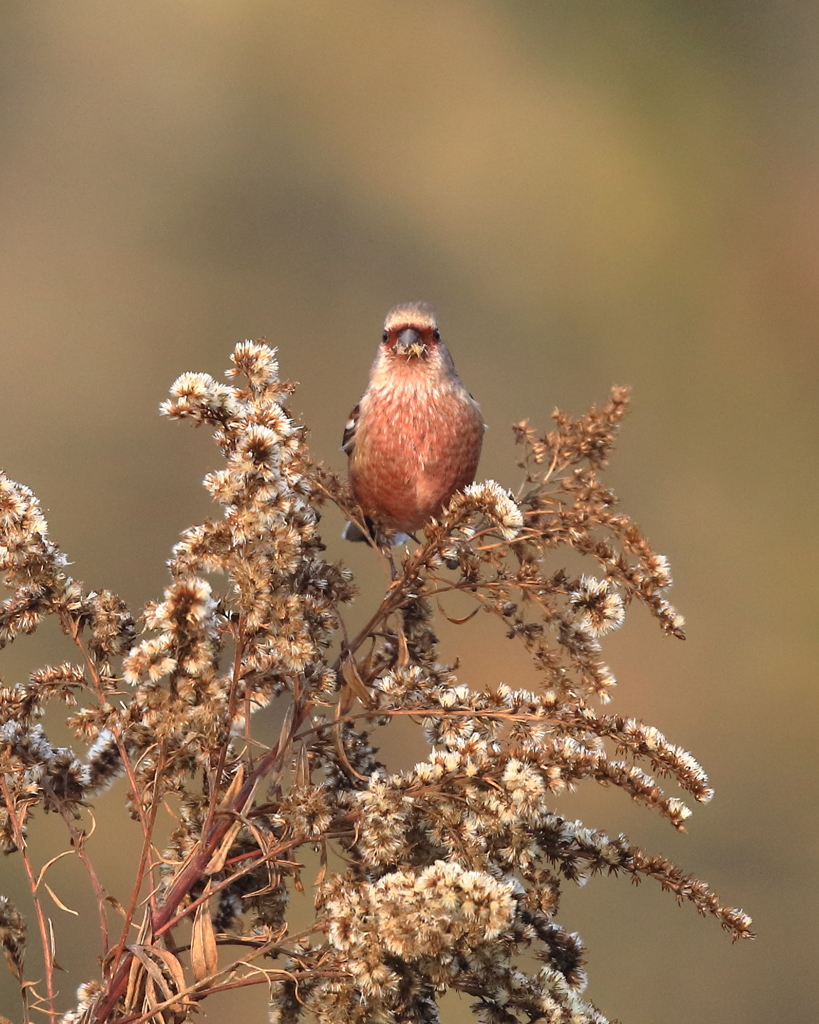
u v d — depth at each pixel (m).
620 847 8.20
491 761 8.18
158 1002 8.17
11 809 8.19
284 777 8.22
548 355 12.62
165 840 8.38
